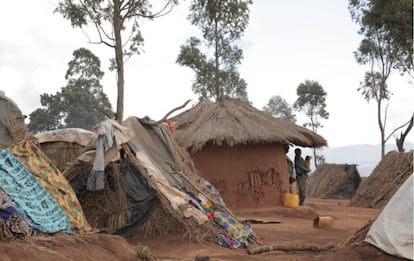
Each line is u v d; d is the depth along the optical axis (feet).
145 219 33.53
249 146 59.67
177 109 38.09
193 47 116.26
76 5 81.82
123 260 24.93
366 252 25.45
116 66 85.10
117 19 82.64
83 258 22.71
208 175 59.26
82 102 207.62
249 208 58.03
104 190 34.06
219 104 63.57
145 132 37.45
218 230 33.65
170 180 35.88
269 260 28.22
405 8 94.89
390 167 74.13
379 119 113.60
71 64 207.92
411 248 23.88
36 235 23.25
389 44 106.42
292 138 60.34
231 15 112.68
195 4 113.39
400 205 25.07
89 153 33.60
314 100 182.29
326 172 105.09
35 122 207.92
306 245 32.27
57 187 27.99
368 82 115.44
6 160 25.94
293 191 65.98
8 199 22.54
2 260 18.72
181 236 33.01
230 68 119.24
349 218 55.01
